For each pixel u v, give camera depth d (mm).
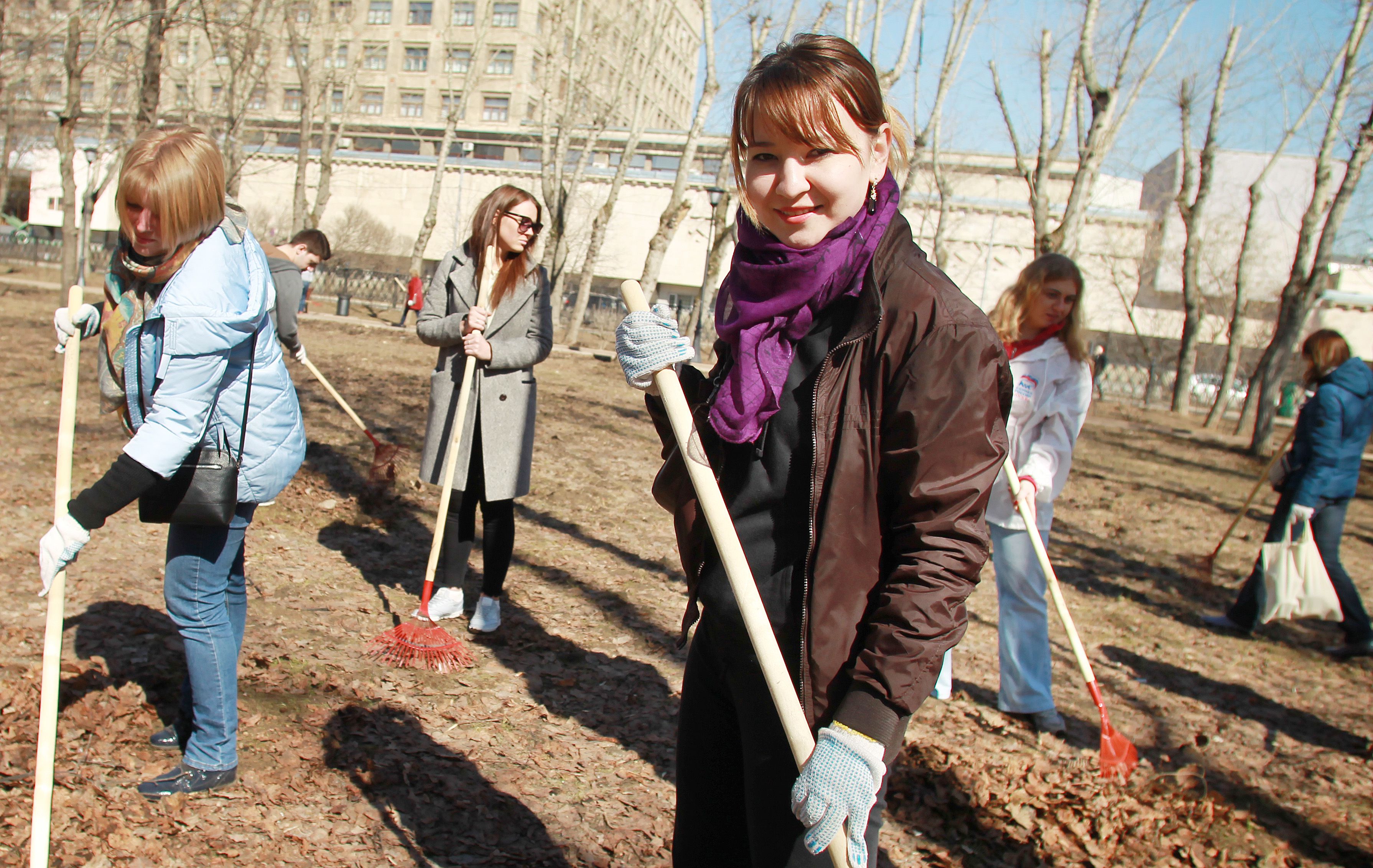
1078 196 15234
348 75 32781
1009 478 3645
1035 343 3924
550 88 26094
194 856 2527
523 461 4324
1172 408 27031
